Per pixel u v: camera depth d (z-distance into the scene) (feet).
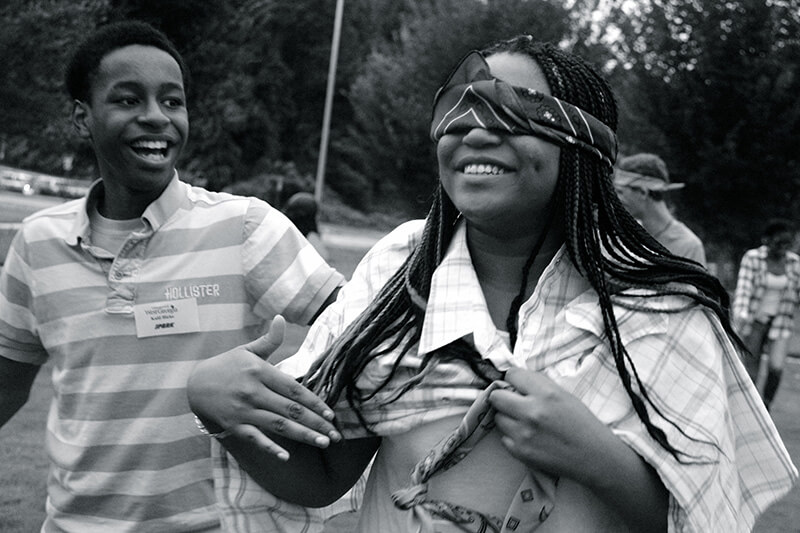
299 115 177.68
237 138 149.28
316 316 9.52
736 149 66.28
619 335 5.58
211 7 86.53
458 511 5.66
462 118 5.75
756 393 5.89
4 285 9.84
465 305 5.84
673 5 66.08
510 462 5.68
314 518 6.57
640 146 67.82
